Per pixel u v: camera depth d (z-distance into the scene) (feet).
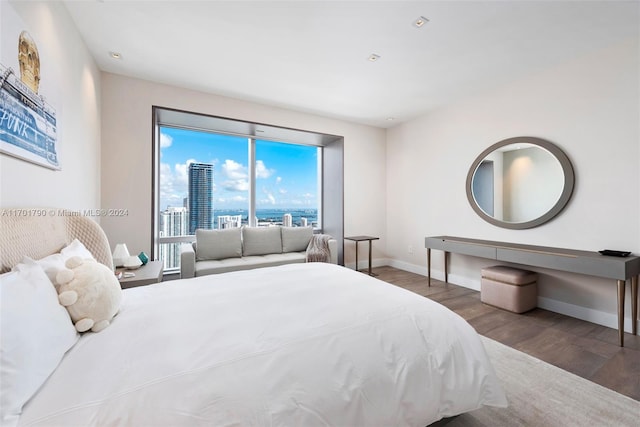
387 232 16.31
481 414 4.46
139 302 4.47
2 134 3.86
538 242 9.57
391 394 3.14
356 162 15.29
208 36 7.48
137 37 7.52
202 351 2.98
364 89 10.87
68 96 6.48
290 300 4.56
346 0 6.12
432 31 7.23
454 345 3.84
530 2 6.16
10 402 2.08
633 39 7.45
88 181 8.05
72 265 3.80
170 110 10.46
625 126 7.63
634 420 4.33
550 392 5.02
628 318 7.63
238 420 2.34
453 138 12.42
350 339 3.43
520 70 9.34
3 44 3.89
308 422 2.59
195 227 12.88
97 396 2.31
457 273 12.44
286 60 8.71
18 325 2.39
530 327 7.94
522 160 9.89
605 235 8.02
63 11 6.15
